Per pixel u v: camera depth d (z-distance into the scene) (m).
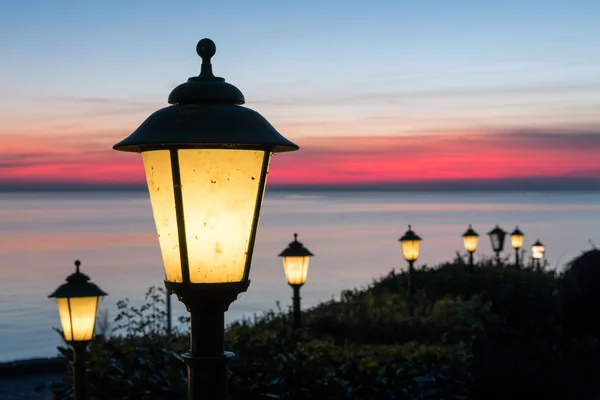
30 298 34.03
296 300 13.53
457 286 20.27
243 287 3.50
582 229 89.50
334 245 69.75
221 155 3.37
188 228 3.40
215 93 3.54
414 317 16.72
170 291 3.52
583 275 8.86
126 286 37.03
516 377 12.48
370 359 10.80
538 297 17.14
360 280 39.28
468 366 12.03
